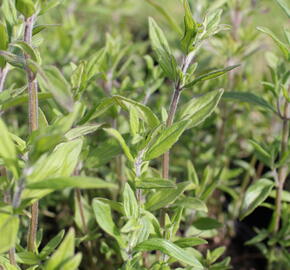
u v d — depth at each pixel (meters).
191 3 0.48
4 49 0.33
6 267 0.32
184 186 0.34
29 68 0.32
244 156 0.58
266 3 0.68
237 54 0.48
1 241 0.28
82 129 0.34
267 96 0.48
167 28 0.68
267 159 0.42
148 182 0.33
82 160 0.39
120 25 0.71
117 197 0.47
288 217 0.43
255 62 0.69
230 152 0.53
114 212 0.47
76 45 0.55
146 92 0.43
